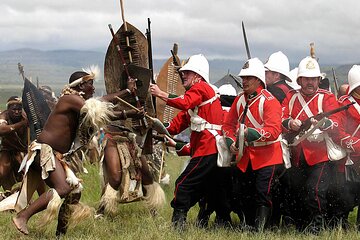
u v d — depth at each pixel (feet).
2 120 36.24
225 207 30.42
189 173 28.99
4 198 36.42
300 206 29.91
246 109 28.04
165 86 33.78
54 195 26.03
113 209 31.86
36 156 26.68
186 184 28.96
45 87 39.01
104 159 32.65
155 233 27.17
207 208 30.94
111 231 29.12
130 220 31.53
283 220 31.09
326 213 30.04
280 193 30.07
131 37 29.71
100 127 26.68
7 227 29.45
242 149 27.73
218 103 29.32
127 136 32.55
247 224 29.84
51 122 26.68
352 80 29.17
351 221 32.71
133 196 32.30
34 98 31.45
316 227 28.40
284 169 28.86
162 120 33.53
